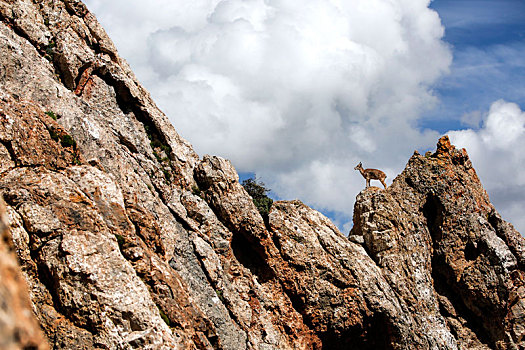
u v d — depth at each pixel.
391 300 40.53
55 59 35.78
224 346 32.06
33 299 22.78
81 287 23.27
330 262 40.09
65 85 35.81
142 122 39.06
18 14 34.69
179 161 38.94
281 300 38.12
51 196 24.44
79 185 26.78
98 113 35.34
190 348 27.38
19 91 30.02
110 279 23.92
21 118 26.36
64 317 22.94
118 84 38.12
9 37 32.78
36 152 26.14
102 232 25.05
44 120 27.34
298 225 40.84
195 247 35.19
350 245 42.47
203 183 39.16
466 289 44.59
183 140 40.81
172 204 36.41
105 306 23.27
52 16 37.09
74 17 38.38
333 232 42.66
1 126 25.34
